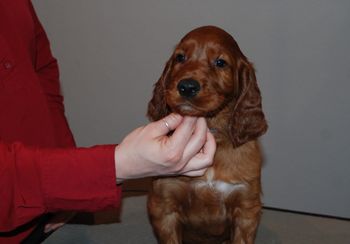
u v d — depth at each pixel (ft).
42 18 4.19
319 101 3.67
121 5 3.94
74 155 1.70
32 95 2.33
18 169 1.70
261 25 3.59
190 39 2.31
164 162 1.72
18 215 1.75
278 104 3.74
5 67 2.24
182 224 2.59
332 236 2.86
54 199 1.73
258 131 2.45
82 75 4.25
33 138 2.32
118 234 2.89
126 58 4.07
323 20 3.48
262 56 3.65
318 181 3.89
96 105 4.30
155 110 2.51
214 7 3.67
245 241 2.53
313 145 3.80
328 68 3.57
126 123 4.27
